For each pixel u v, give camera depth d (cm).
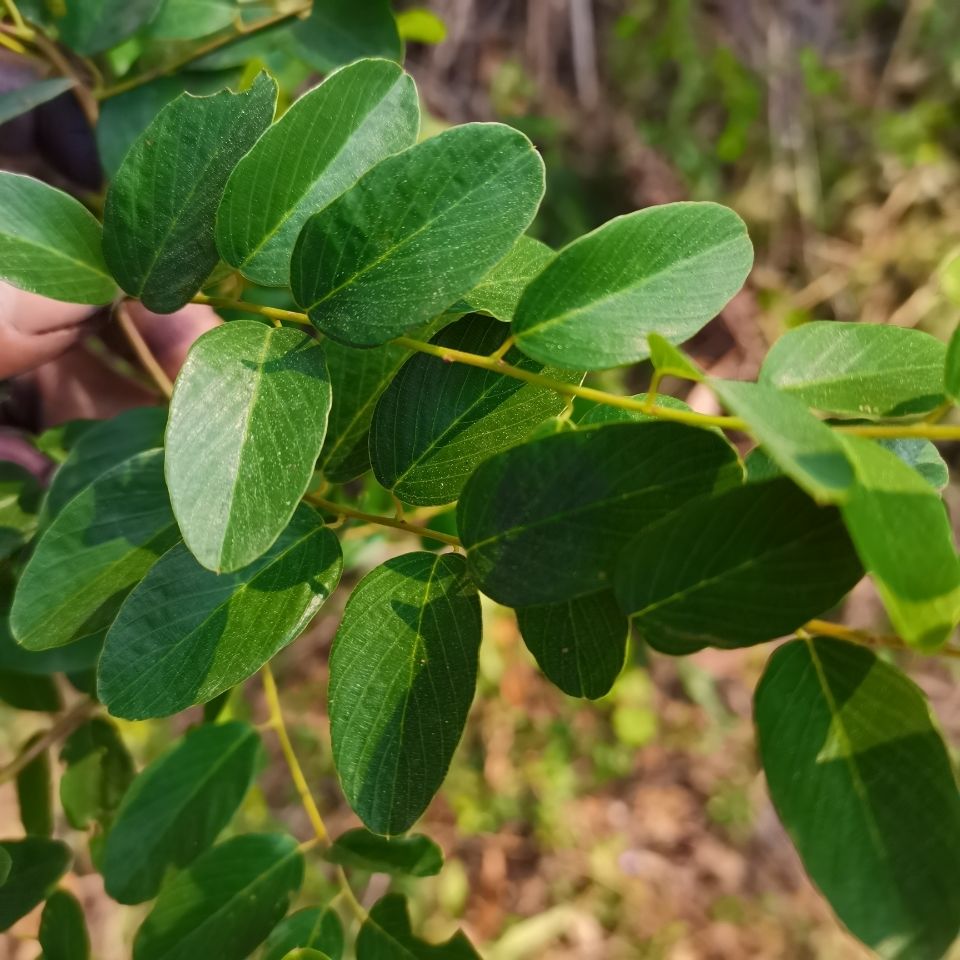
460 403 17
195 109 16
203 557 13
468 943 21
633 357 15
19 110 21
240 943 21
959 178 68
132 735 50
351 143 16
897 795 14
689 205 16
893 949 13
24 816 26
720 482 14
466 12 70
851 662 15
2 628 23
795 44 73
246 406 14
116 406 36
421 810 15
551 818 63
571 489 14
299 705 60
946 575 12
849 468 12
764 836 65
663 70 71
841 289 69
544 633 16
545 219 65
